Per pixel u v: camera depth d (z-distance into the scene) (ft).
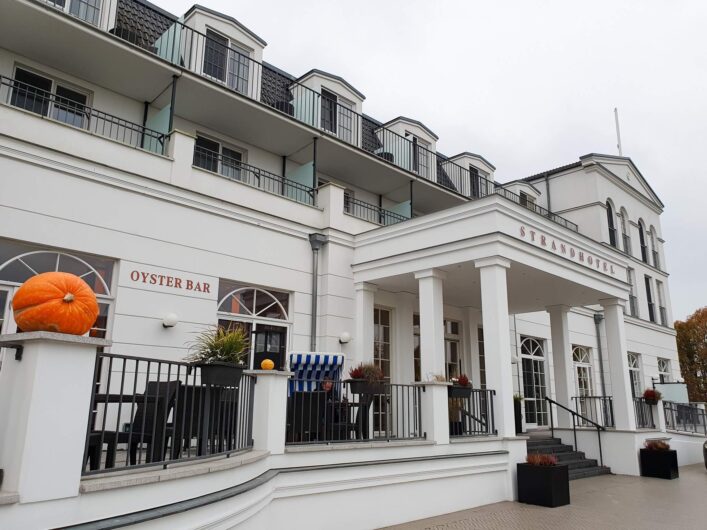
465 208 32.19
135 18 35.47
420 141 54.60
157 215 28.25
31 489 9.39
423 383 27.02
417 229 34.35
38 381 9.79
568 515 24.91
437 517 24.38
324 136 38.83
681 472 43.06
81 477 10.89
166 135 30.19
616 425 40.81
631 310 70.54
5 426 10.01
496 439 28.84
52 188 24.57
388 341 40.93
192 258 29.35
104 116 32.32
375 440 23.73
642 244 77.46
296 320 34.09
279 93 42.80
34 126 24.62
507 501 28.27
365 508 21.95
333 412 23.16
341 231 37.01
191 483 13.17
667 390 67.97
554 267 34.99
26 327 11.07
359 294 36.70
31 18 26.76
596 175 67.26
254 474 17.22
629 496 30.32
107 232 26.13
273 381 19.83
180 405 17.94
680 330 119.34
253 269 32.24
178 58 32.78
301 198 39.11
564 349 44.73
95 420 24.23
